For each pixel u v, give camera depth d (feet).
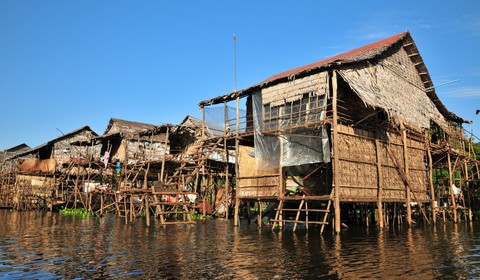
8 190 131.34
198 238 50.67
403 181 68.13
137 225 68.33
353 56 66.18
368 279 28.84
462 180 93.20
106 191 91.56
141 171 98.89
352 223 76.54
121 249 41.45
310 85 58.70
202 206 90.79
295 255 38.17
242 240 48.78
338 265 33.50
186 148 107.65
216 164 91.25
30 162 124.36
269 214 78.48
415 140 74.64
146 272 30.66
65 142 136.67
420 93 81.71
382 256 37.91
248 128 78.79
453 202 81.92
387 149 65.67
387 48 69.00
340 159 55.67
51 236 52.26
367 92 57.77
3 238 50.19
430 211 80.74
